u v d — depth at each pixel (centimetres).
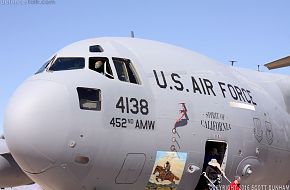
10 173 1275
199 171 1025
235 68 1336
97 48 999
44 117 845
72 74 914
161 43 1162
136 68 992
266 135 1193
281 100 1364
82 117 868
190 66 1115
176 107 996
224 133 1070
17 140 850
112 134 893
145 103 952
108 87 917
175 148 979
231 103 1120
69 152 853
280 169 1261
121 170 915
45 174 873
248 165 1122
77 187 902
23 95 881
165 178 976
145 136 937
